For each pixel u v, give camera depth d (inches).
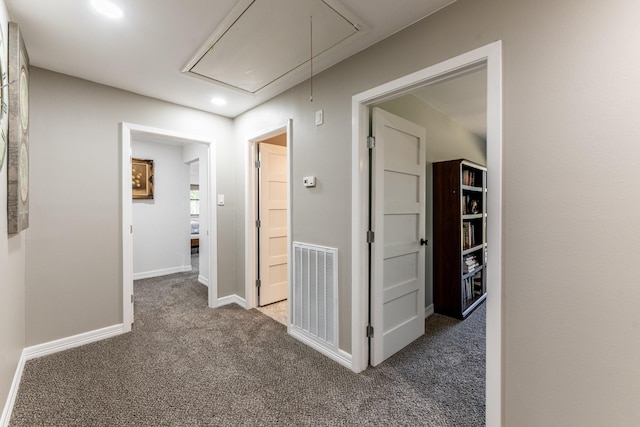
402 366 85.0
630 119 42.8
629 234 43.1
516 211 53.0
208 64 87.0
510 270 53.8
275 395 71.7
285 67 88.8
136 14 64.9
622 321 43.9
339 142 86.3
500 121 54.2
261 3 60.7
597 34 45.1
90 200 99.0
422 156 102.7
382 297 86.2
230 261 138.9
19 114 66.4
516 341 53.3
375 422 63.1
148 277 188.7
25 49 76.3
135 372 81.0
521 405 53.0
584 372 47.1
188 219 208.5
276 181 139.1
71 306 95.4
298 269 102.0
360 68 79.6
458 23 60.1
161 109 115.3
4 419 60.5
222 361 87.2
